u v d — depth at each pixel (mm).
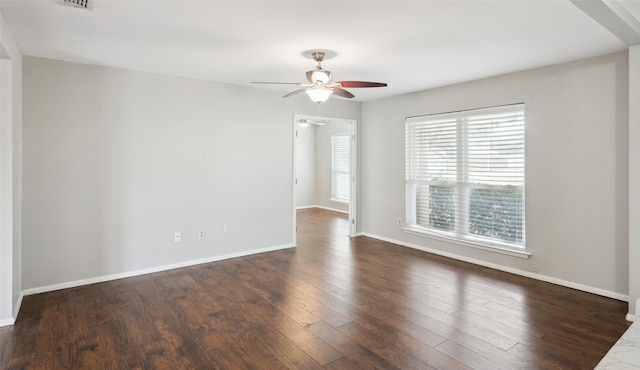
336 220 7926
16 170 3146
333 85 3318
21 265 3477
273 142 5195
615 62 3375
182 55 3490
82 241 3840
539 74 3900
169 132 4332
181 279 4031
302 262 4691
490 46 3186
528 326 2889
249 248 5051
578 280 3693
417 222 5402
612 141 3420
